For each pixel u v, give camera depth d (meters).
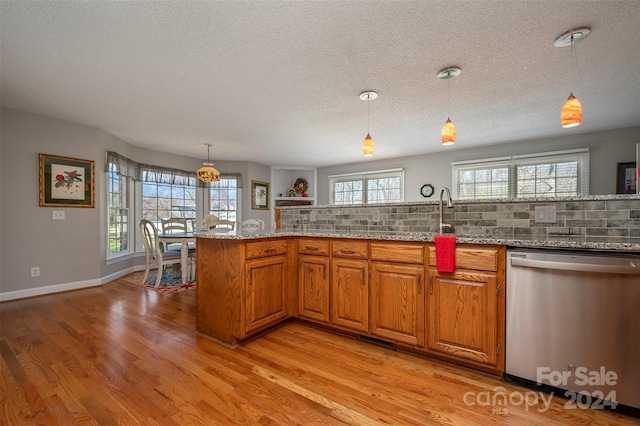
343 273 2.34
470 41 2.10
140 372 1.83
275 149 5.51
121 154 4.68
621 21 1.87
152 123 3.90
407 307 2.05
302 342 2.30
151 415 1.44
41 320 2.72
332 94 3.02
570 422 1.41
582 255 1.51
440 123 3.99
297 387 1.69
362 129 4.26
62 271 3.73
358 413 1.47
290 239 2.62
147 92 2.94
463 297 1.84
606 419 1.43
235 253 2.21
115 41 2.07
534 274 1.63
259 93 2.98
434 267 1.94
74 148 3.83
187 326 2.61
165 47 2.15
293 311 2.63
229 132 4.36
